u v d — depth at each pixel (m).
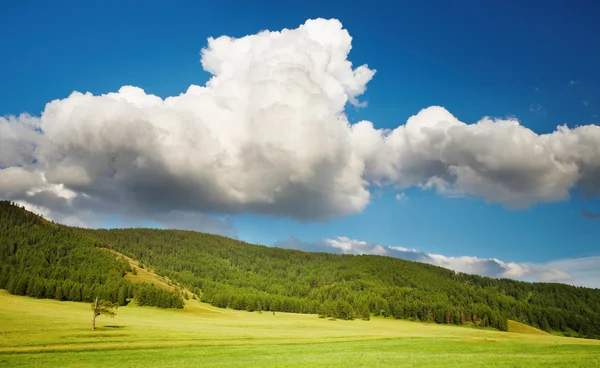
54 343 56.84
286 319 174.00
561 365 37.59
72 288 169.38
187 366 40.91
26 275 177.12
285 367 39.72
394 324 174.38
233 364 41.84
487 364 39.16
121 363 43.38
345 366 39.62
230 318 165.38
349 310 187.50
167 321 122.38
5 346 52.66
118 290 182.88
